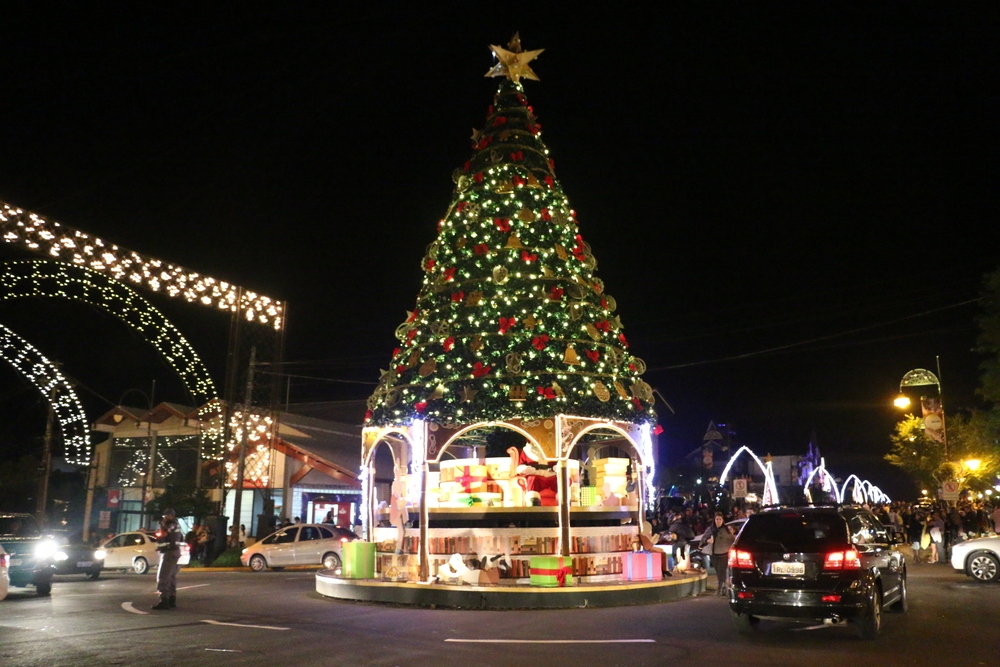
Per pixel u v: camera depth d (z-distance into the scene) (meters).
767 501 34.94
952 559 19.22
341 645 10.09
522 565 15.69
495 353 16.14
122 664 8.80
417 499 16.95
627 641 10.41
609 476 17.80
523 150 17.89
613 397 16.62
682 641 10.41
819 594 10.26
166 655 9.35
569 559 15.09
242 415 28.78
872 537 11.69
